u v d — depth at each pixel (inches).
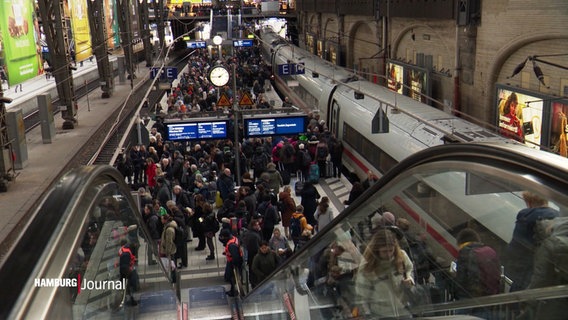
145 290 217.6
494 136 517.7
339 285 192.7
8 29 941.8
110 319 142.9
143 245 229.5
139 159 700.0
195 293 413.7
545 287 94.0
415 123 617.6
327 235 214.7
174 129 687.1
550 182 96.0
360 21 1350.9
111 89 1381.6
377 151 690.8
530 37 644.7
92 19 1309.1
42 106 862.5
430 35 962.1
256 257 389.1
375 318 160.7
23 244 97.7
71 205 115.6
